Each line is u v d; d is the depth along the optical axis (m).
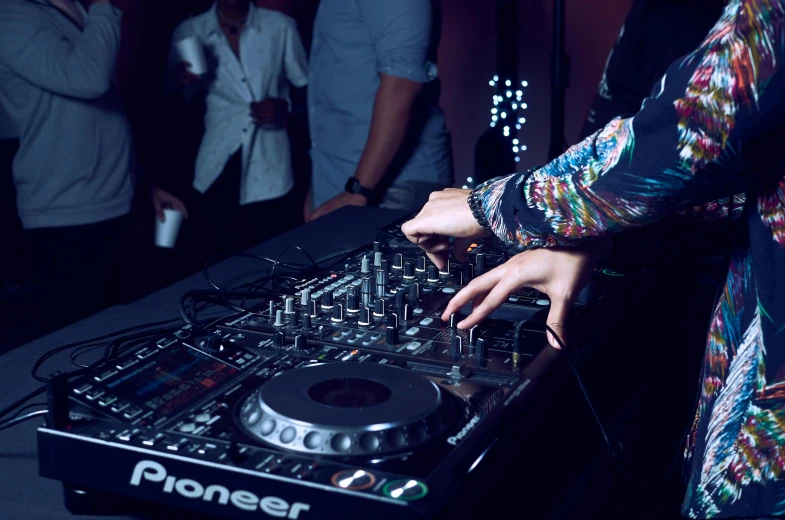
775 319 0.68
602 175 0.69
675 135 0.64
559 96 2.53
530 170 0.78
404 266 1.03
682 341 1.27
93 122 2.80
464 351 0.79
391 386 0.66
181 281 1.22
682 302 1.27
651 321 1.14
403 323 0.87
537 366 0.76
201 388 0.69
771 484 0.68
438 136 2.62
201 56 3.13
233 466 0.56
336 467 0.57
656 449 1.11
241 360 0.75
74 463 0.61
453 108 3.97
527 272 0.81
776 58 0.59
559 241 0.76
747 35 0.59
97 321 1.06
